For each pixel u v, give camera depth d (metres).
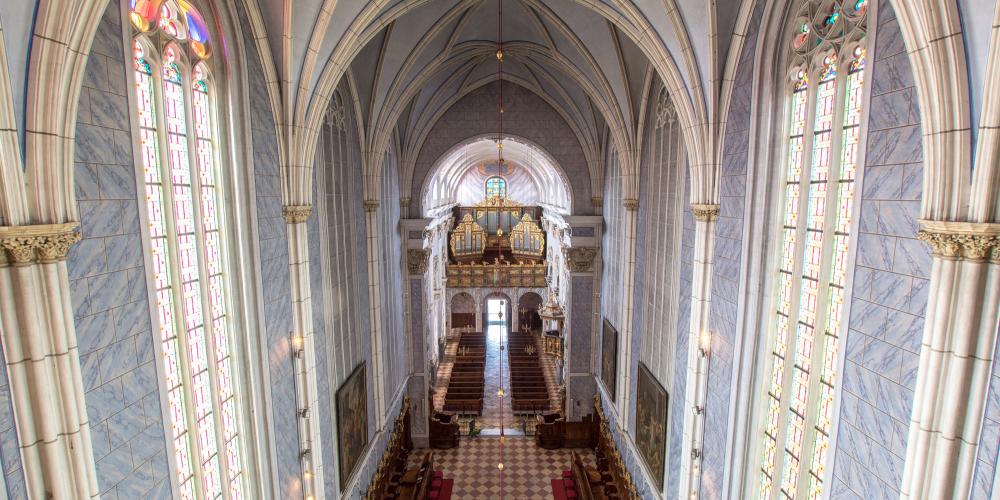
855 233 8.20
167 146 8.29
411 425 25.81
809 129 9.76
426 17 15.81
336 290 15.32
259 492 10.97
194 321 9.15
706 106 12.14
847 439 8.45
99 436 6.67
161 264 8.27
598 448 24.34
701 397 13.45
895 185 7.30
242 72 9.88
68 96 5.78
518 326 44.81
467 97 24.06
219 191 9.82
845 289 8.45
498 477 23.12
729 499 12.08
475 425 28.09
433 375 33.16
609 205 23.58
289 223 11.85
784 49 10.35
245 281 10.28
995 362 5.99
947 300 6.25
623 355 20.50
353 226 17.14
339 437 15.09
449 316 43.97
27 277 5.49
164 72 8.25
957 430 6.40
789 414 10.60
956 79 5.99
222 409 10.03
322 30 10.83
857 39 8.49
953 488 6.54
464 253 46.09
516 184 49.81
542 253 44.44
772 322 11.03
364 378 18.19
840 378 8.60
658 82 16.64
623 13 12.56
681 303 14.57
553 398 30.89
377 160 18.47
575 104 23.16
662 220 16.39
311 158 12.13
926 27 6.11
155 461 7.78
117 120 6.98
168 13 8.30
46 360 5.78
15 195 5.31
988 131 5.73
